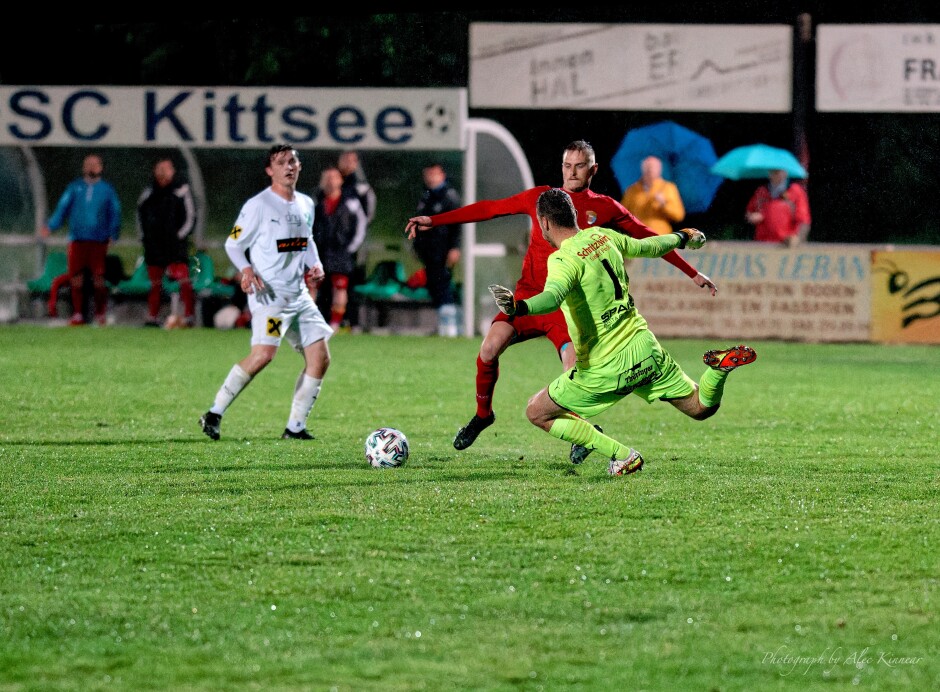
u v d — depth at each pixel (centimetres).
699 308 6438
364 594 1756
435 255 6450
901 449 3056
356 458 2864
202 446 3039
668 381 2447
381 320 6656
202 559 1931
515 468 2719
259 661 1508
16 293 6800
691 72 7019
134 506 2298
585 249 2384
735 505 2314
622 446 2583
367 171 6719
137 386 4231
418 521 2170
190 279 6612
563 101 7088
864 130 9719
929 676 1470
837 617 1666
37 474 2636
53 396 3956
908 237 9788
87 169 6531
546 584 1806
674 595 1756
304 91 6562
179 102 6662
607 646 1559
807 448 3061
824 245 6331
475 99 7106
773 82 7012
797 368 5069
